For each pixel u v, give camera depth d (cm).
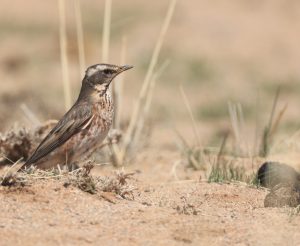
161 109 2464
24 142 1434
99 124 1258
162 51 3117
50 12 3669
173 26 3397
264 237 979
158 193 1225
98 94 1262
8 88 2700
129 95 2680
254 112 2428
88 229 975
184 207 1084
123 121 1736
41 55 3159
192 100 2653
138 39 3253
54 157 1238
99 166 1490
